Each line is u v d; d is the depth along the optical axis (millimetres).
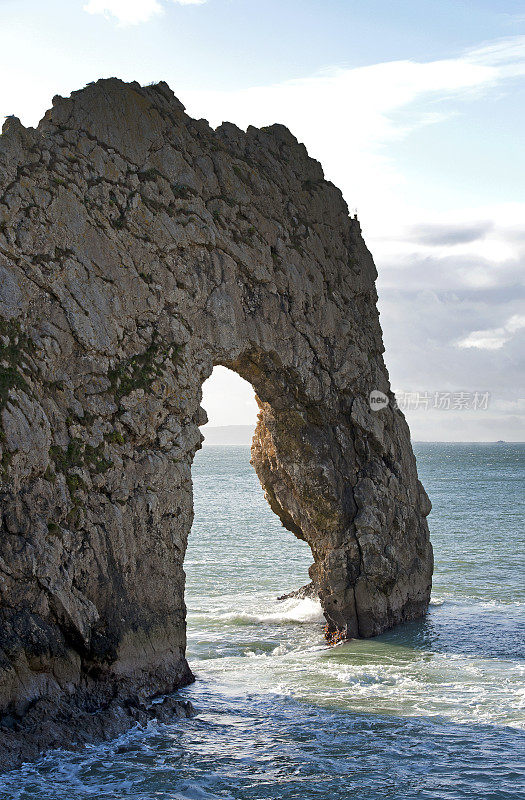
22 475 18469
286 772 17484
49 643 18406
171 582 22172
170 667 22000
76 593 19234
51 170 20734
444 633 29094
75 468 19828
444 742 19219
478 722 20453
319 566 29484
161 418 22219
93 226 21234
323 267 29078
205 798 16188
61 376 20094
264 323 26047
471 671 24672
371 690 22844
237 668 25062
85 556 19641
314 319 28219
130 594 20797
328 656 26422
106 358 20984
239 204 25828
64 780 16562
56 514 19156
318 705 21547
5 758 16891
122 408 21109
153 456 21906
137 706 19938
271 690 22719
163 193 23250
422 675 24281
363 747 18859
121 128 22688
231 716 20578
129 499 21125
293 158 29188
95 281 20984
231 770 17469
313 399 27984
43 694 18344
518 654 26516
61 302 20203
